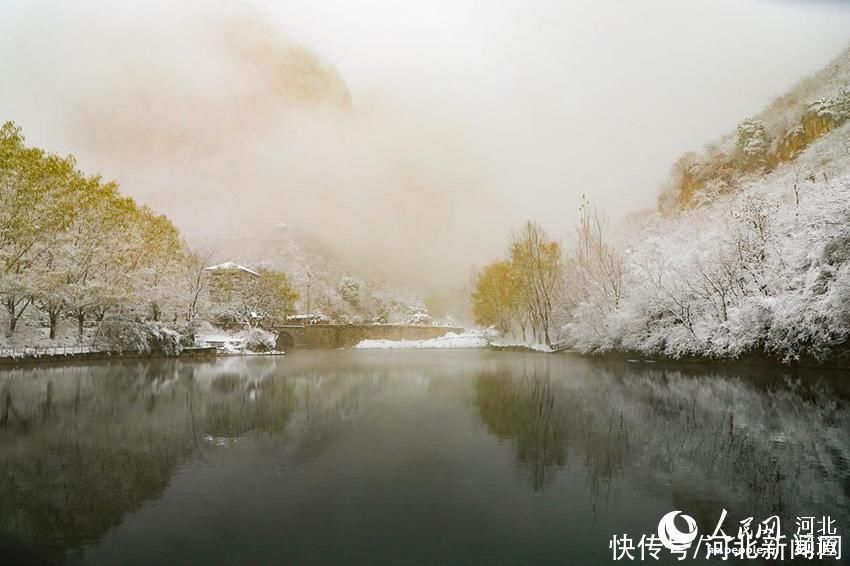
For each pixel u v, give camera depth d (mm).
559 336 61812
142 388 27359
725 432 16000
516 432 16422
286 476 11844
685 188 76438
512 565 7555
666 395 23656
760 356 30828
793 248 29359
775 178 47656
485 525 9023
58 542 8336
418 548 8117
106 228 46312
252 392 26125
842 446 14180
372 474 12023
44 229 38875
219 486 11156
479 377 33344
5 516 9453
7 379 29812
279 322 89125
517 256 69625
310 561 7672
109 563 7605
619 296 46344
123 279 47094
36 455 13711
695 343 34250
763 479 11523
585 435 15914
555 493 10688
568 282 59281
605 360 45594
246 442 15211
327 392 26172
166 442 15227
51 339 43375
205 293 59938
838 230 24812
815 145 52906
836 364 26750
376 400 23406
